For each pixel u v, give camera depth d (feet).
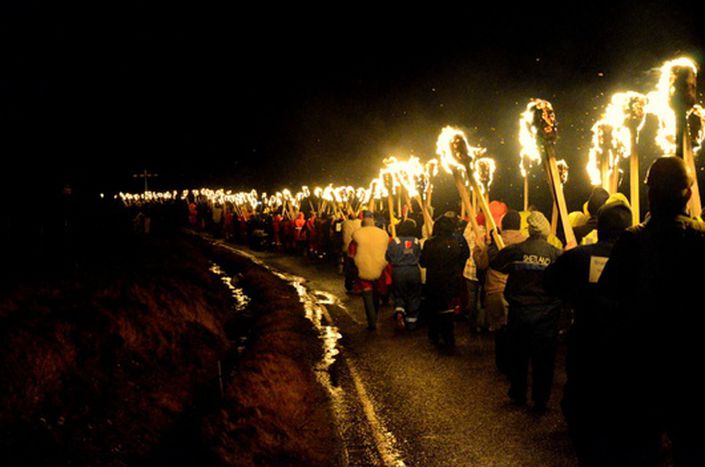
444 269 32.35
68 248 56.29
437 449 19.71
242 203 133.39
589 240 28.81
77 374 25.84
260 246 101.91
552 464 18.13
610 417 10.81
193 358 33.99
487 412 22.74
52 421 22.53
